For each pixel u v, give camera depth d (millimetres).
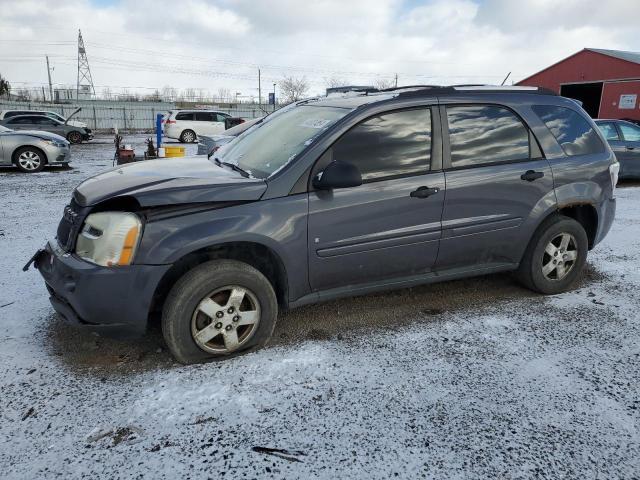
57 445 2344
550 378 2951
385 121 3381
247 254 3174
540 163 3865
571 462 2279
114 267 2770
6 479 2131
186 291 2881
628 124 10453
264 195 3031
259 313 3125
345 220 3217
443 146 3529
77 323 2867
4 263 4824
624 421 2568
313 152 3166
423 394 2773
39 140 11828
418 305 3951
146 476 2172
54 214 7059
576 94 25609
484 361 3129
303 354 3180
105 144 23094
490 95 3777
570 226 4062
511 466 2254
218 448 2346
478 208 3637
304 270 3195
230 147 4137
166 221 2830
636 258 5289
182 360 2996
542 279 4090
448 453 2326
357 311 3824
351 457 2297
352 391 2795
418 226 3449
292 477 2176
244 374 2945
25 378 2867
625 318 3768
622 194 9344
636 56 24578
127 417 2549
